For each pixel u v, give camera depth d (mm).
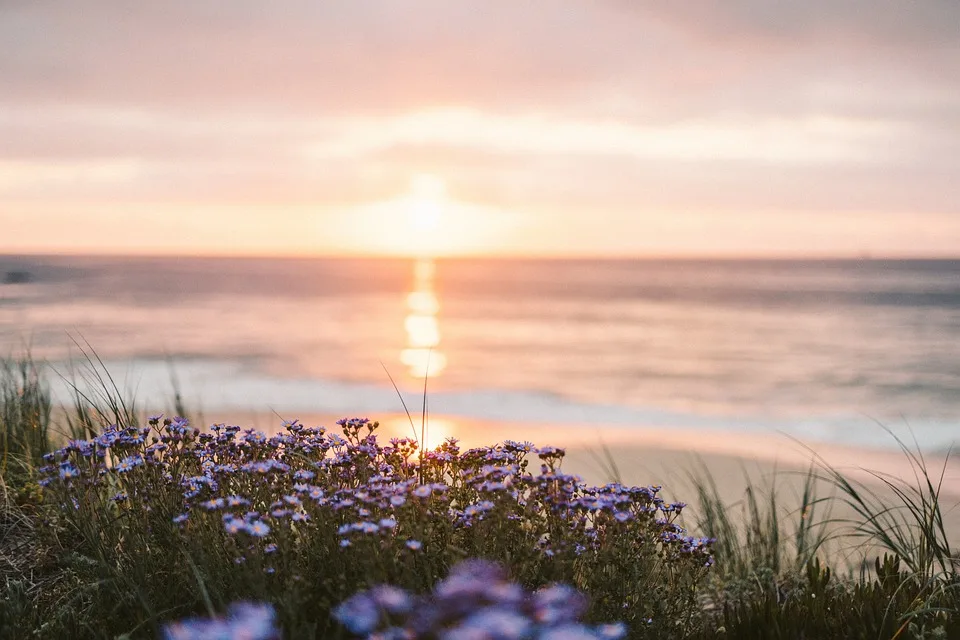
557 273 162000
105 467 4152
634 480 12766
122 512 4199
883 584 4676
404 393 25406
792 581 5340
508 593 2490
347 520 3678
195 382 25625
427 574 3291
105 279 102562
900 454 16531
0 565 4469
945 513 10172
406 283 114250
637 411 23047
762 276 134250
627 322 55781
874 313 58562
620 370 32812
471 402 24234
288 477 3988
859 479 12781
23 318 48188
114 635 3604
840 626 4141
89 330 42312
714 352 38781
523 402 24391
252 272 138750
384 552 3324
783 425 20781
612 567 3750
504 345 42500
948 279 114375
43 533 4547
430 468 4266
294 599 3143
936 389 27250
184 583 3736
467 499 4098
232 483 4039
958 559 4926
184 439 4195
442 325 54094
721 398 25906
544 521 3684
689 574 4148
